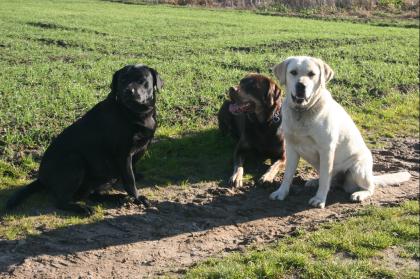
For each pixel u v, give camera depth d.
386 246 3.76
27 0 14.79
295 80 4.03
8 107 5.09
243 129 4.51
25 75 6.14
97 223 3.87
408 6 16.61
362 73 6.86
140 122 4.04
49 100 5.29
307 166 4.69
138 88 4.00
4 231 3.74
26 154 4.47
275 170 4.45
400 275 3.55
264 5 15.95
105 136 4.02
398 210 4.12
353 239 3.78
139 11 13.79
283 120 4.15
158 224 3.90
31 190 3.97
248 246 3.73
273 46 9.05
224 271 3.45
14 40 8.45
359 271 3.54
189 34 10.10
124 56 7.73
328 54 8.32
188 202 4.13
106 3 15.45
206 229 3.89
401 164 4.84
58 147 3.99
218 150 4.77
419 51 9.08
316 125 4.05
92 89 5.71
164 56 7.80
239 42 9.21
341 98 5.92
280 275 3.48
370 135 5.31
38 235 3.72
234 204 4.16
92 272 3.50
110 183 4.14
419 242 3.83
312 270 3.51
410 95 6.26
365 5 16.28
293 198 4.26
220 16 13.52
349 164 4.26
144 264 3.57
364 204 4.23
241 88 4.38
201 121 5.19
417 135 5.41
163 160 4.57
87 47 8.29
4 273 3.46
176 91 5.70
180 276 3.47
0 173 4.25
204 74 6.41
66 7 13.72
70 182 3.96
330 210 4.15
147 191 4.22
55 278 3.45
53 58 7.39
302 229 3.89
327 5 16.00
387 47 9.28
